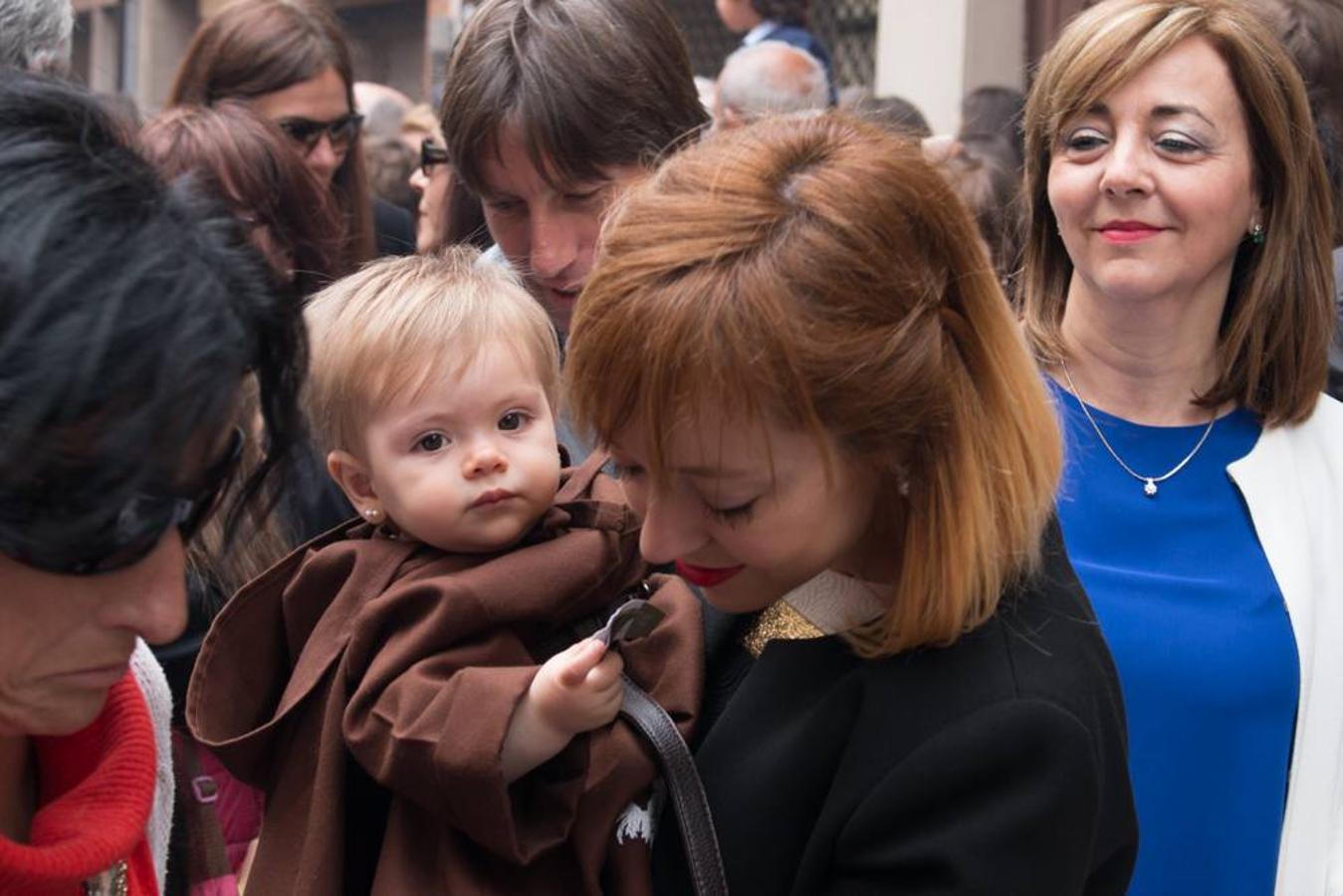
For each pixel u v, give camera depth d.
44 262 0.96
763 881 1.47
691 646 1.66
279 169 2.61
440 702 1.55
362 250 3.61
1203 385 2.22
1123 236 2.13
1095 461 2.21
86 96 1.08
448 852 1.57
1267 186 2.16
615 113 2.19
